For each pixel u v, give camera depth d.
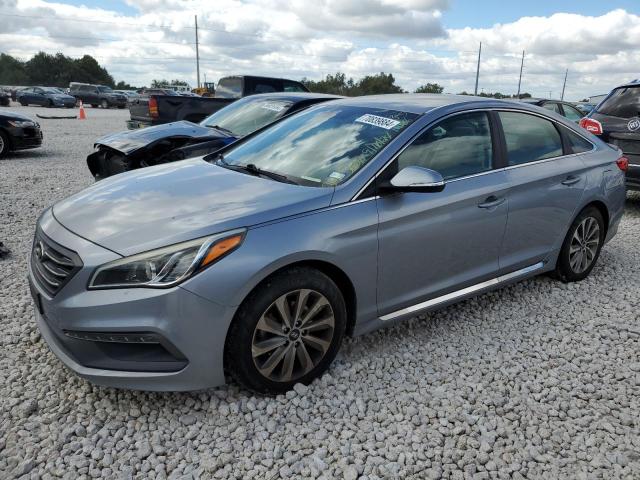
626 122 7.09
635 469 2.58
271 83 12.48
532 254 4.24
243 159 3.88
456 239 3.59
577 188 4.40
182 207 2.96
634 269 5.21
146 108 10.18
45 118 24.23
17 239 5.53
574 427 2.87
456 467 2.56
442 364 3.43
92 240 2.75
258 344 2.84
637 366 3.46
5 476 2.39
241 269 2.68
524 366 3.45
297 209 2.94
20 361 3.29
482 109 3.92
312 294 2.96
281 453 2.60
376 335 3.76
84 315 2.61
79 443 2.61
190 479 2.42
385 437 2.74
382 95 4.43
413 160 3.41
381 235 3.18
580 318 4.14
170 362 2.69
